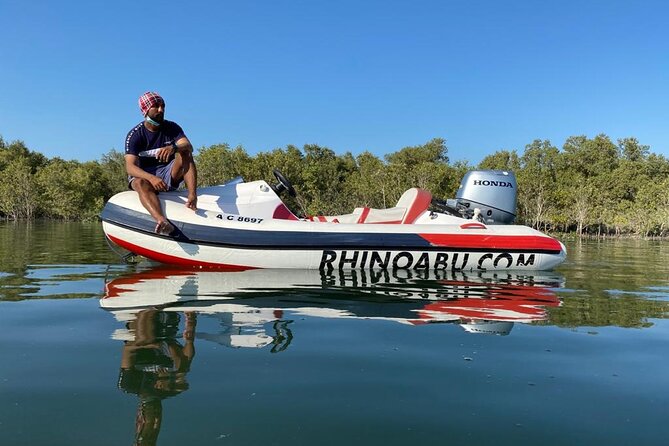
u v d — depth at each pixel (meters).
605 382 2.36
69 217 50.47
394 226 6.29
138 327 3.13
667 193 47.38
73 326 3.14
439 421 1.91
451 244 6.25
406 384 2.28
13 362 2.45
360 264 6.05
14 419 1.83
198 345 2.78
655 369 2.55
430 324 3.40
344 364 2.53
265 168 44.78
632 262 8.77
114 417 1.87
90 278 5.07
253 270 5.82
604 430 1.85
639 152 76.25
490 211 7.41
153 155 5.91
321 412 1.96
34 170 64.75
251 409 1.97
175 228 5.73
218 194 6.20
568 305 4.20
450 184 45.41
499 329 3.33
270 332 3.10
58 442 1.67
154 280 4.97
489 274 6.10
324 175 49.72
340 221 6.70
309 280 5.15
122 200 5.93
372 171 49.97
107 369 2.37
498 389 2.24
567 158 69.19
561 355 2.76
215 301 3.97
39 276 5.19
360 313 3.68
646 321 3.63
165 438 1.71
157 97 5.81
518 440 1.77
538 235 6.65
